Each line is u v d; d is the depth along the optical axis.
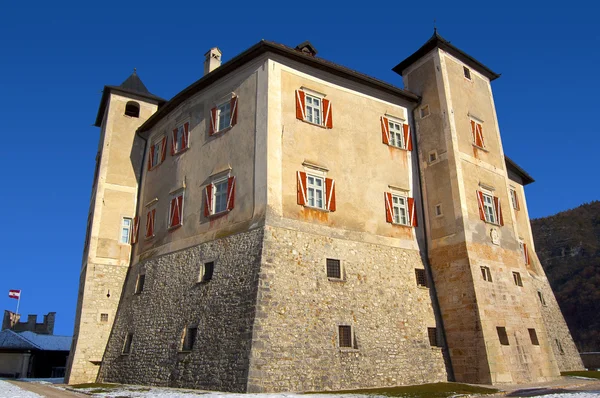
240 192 22.02
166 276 24.33
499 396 16.42
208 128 25.12
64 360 41.38
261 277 19.09
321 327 19.73
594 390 17.62
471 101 28.02
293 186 21.64
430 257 24.86
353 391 17.97
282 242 20.27
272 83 22.67
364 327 20.92
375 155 25.05
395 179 25.38
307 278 20.33
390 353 21.08
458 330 22.75
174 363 20.95
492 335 22.08
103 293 27.50
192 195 24.81
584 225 76.62
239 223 21.48
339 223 22.45
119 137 31.02
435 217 25.23
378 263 22.89
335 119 24.22
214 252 22.00
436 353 22.53
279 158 21.61
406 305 22.77
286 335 18.67
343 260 21.80
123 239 29.20
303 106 23.23
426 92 27.50
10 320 52.94
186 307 22.00
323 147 23.25
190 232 24.11
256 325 18.20
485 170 26.84
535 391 17.62
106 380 24.89
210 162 24.28
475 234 24.19
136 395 16.66
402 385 20.53
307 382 18.33
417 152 27.02
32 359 39.22
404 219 25.05
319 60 24.16
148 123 30.36
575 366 32.72
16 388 20.50
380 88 26.42
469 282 22.86
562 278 68.81
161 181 27.88
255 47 22.84
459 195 24.39
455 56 28.36
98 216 28.86
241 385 17.38
